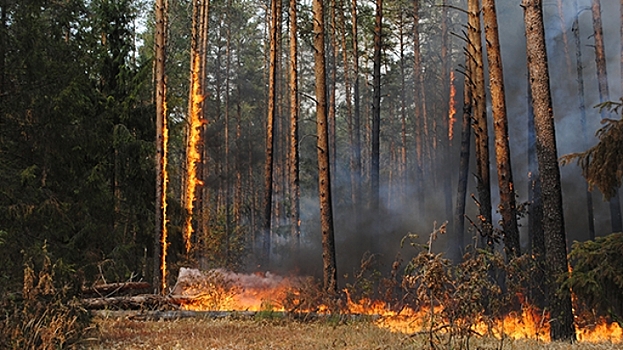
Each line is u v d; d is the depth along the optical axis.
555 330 10.12
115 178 20.69
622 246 9.64
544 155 10.47
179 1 36.78
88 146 18.91
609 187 10.09
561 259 10.25
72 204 18.84
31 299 9.18
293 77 23.45
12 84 17.14
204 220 26.94
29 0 17.27
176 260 21.16
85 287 14.02
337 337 10.59
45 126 17.70
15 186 16.31
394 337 10.20
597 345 9.24
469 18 16.22
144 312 13.38
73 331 9.29
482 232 13.34
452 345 8.34
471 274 8.41
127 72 21.22
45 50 18.02
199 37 30.44
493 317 9.86
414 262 8.34
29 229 16.81
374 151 22.39
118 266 18.77
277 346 9.66
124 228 20.17
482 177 15.66
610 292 9.60
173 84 36.81
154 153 20.55
